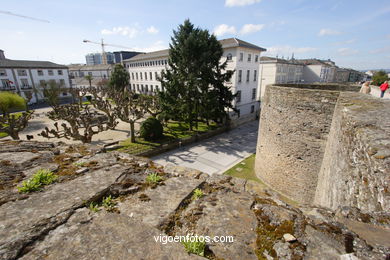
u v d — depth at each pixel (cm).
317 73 4988
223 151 1619
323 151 800
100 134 1853
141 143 1606
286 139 923
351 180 349
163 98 1916
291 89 862
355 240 170
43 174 250
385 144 295
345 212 210
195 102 1856
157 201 232
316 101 790
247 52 2486
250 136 2009
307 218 211
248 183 312
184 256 155
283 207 239
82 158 324
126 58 4859
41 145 370
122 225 180
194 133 1902
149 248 158
